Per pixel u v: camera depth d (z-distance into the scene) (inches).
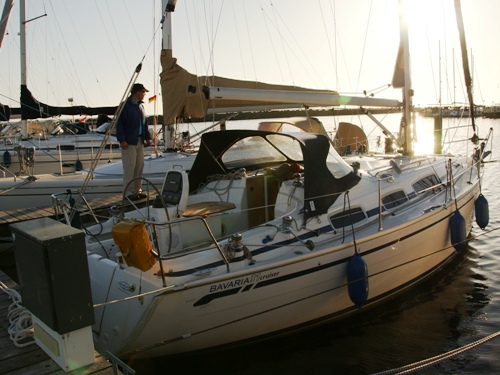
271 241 182.1
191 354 169.3
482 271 279.7
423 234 230.4
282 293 177.0
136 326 148.9
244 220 214.8
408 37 328.2
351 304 207.3
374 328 212.2
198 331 161.6
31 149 402.9
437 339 203.9
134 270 156.6
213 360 180.9
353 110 362.3
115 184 365.1
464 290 252.4
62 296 109.2
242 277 164.1
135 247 140.2
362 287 188.5
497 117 2293.3
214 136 223.8
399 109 366.9
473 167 336.5
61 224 122.0
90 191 359.6
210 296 158.4
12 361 118.6
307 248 185.6
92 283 170.6
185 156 381.1
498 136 1302.9
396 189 243.1
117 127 275.4
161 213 183.3
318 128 397.7
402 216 227.1
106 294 164.1
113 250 190.2
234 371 180.2
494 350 195.3
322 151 205.3
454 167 320.2
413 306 233.6
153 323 150.3
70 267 109.9
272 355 190.9
